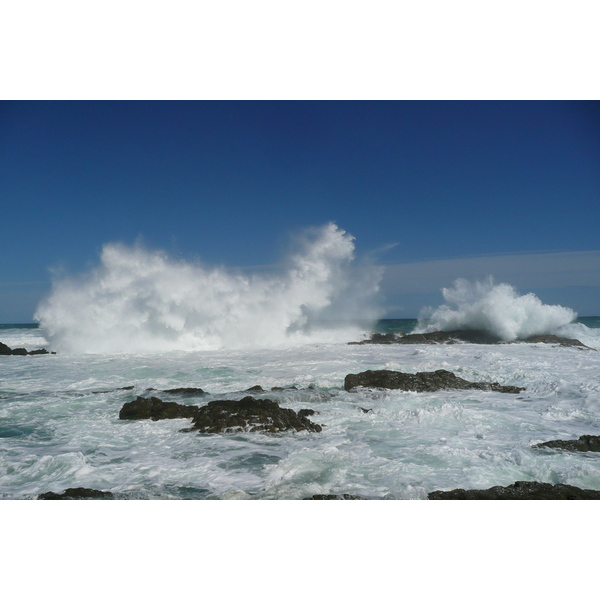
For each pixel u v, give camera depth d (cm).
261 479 605
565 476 587
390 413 897
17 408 970
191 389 1101
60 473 625
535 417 866
